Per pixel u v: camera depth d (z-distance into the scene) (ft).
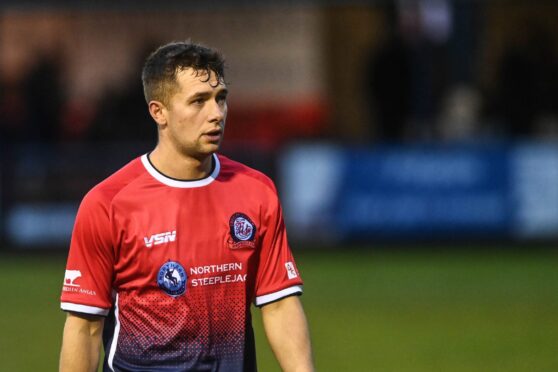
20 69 206.28
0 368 110.22
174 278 54.60
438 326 131.13
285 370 56.90
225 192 55.88
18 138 204.33
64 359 55.47
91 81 206.18
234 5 201.98
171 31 206.90
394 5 199.82
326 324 132.77
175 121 54.49
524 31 200.95
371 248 183.83
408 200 183.01
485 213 182.29
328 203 183.62
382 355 116.06
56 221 185.47
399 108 201.98
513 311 139.13
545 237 182.09
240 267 55.57
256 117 209.97
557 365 111.14
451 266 170.40
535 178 181.78
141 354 55.21
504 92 200.75
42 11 202.39
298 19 208.13
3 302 147.13
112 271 55.42
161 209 54.95
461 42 199.93
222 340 55.57
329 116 210.18
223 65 54.90
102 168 186.80
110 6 200.34
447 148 182.70
